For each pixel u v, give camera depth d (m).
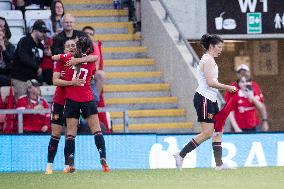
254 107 52.06
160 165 45.34
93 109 39.62
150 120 53.69
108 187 32.38
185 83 53.41
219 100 49.19
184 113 53.97
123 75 56.09
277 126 66.44
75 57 38.91
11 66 51.22
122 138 45.03
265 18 58.47
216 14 58.06
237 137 46.09
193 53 53.06
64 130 44.56
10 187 33.25
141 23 58.84
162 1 56.25
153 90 55.53
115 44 58.22
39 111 45.44
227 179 35.88
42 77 52.09
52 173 40.59
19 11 55.44
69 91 39.22
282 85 66.00
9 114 46.84
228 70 65.25
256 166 45.22
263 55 65.75
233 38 58.31
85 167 44.66
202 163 45.56
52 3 54.03
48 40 51.72
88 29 50.06
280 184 33.38
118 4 59.66
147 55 58.03
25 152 44.50
